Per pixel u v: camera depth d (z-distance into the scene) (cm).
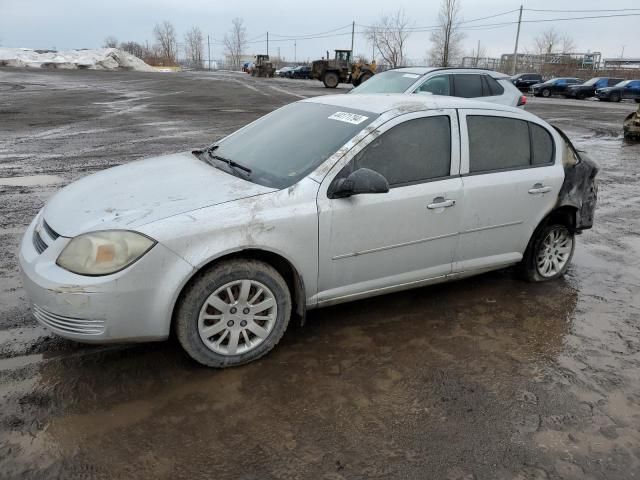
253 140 420
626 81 3572
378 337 375
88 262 289
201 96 2539
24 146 1059
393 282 383
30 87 2888
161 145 1093
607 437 283
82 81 3647
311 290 350
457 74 996
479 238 414
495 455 267
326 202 339
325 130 384
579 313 424
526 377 334
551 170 443
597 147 1338
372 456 263
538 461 264
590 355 363
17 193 697
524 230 440
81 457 255
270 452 263
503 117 425
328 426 283
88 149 1037
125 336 298
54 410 287
